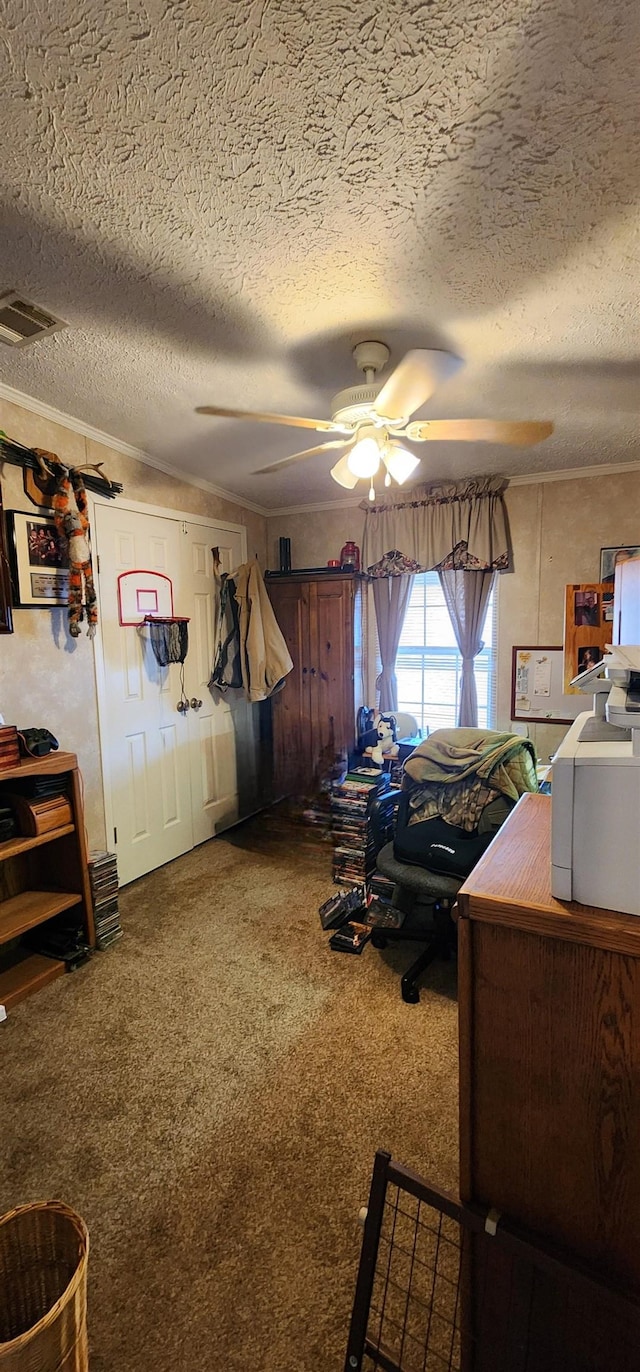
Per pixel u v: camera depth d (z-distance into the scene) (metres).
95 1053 1.96
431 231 1.38
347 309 1.73
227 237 1.41
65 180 1.22
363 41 0.93
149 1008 2.18
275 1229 1.38
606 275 1.54
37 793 2.34
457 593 3.60
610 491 3.20
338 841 3.22
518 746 2.46
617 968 0.77
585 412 2.49
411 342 1.91
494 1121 0.89
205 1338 1.17
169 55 0.96
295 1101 1.75
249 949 2.57
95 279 1.58
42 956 2.46
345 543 3.90
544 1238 0.87
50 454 2.56
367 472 1.91
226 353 2.01
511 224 1.35
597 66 0.96
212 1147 1.60
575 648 3.34
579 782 0.78
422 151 1.14
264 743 4.46
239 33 0.92
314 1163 1.54
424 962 2.31
